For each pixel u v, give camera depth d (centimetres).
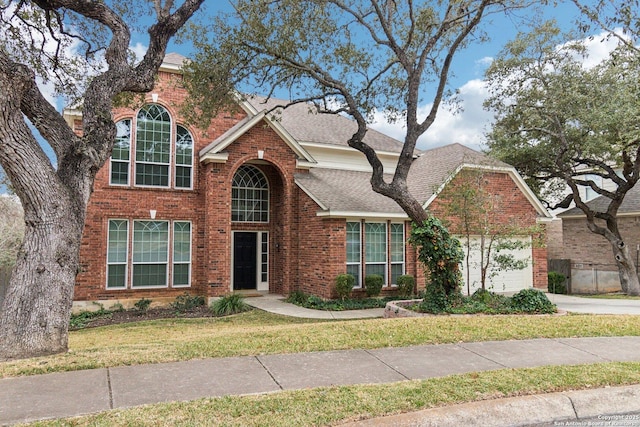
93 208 1425
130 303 1465
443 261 1157
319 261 1522
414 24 1196
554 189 2253
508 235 1213
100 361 577
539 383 506
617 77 1494
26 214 677
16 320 638
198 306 1502
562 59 1756
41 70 1051
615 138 1619
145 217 1497
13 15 970
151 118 1536
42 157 678
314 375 537
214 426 388
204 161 1551
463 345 703
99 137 763
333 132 2030
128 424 386
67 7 841
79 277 1396
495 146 2016
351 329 799
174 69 1557
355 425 401
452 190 1271
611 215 1877
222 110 1471
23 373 527
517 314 1101
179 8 927
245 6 1166
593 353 661
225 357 613
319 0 1178
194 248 1570
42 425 379
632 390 496
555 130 1881
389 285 1593
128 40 870
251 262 1753
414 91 1211
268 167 1770
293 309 1405
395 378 530
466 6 1151
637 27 866
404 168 1202
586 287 2134
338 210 1455
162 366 566
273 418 404
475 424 425
